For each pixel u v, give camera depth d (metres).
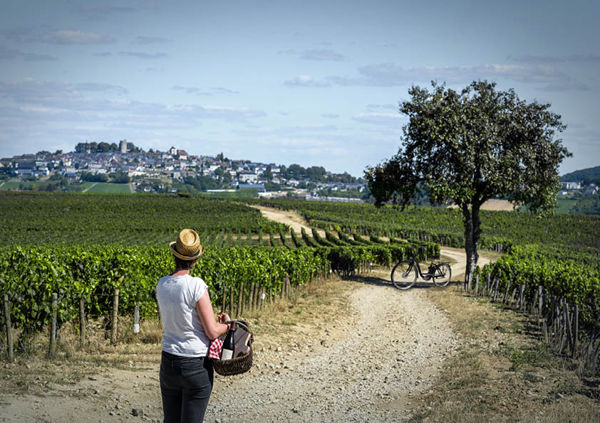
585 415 7.15
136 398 7.39
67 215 88.94
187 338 4.18
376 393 8.84
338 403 8.14
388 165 25.34
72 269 15.52
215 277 15.80
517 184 23.67
